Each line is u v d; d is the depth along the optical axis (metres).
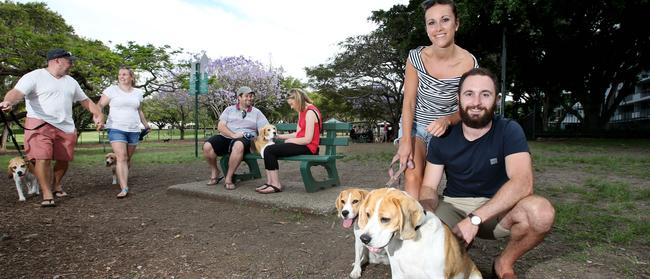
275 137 5.44
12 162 5.33
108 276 2.75
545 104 26.97
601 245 3.31
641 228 3.62
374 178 7.23
